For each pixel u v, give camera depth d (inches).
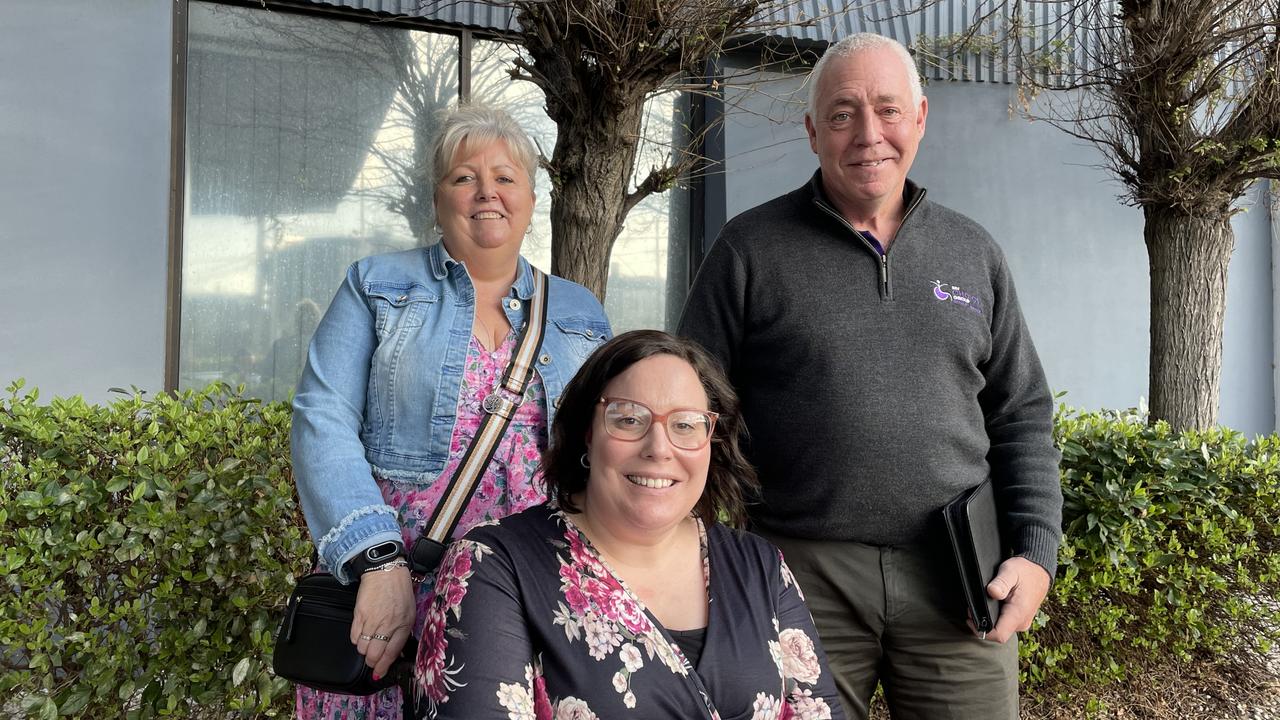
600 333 82.3
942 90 218.7
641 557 61.2
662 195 200.5
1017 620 77.4
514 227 76.2
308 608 66.1
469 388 73.9
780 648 61.4
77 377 161.6
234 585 105.7
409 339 74.0
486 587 56.1
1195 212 174.4
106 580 103.2
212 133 173.2
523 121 189.9
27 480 99.7
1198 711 135.0
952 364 80.3
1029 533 81.0
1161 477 124.6
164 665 104.0
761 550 65.0
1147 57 156.6
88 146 162.2
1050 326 227.1
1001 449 86.7
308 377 73.7
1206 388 177.8
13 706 106.3
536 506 62.2
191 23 171.5
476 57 186.4
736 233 84.1
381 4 173.6
